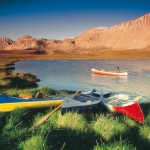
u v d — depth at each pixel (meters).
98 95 14.80
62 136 8.66
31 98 13.06
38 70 50.47
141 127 9.58
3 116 10.84
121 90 25.33
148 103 14.30
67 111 11.24
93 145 8.04
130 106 11.15
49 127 9.01
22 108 11.45
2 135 8.44
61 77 37.31
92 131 9.03
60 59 110.56
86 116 11.12
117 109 12.02
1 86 22.89
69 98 12.34
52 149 7.77
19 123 9.39
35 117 10.78
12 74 34.53
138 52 177.00
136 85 28.83
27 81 30.42
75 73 43.88
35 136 7.86
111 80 34.03
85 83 30.94
